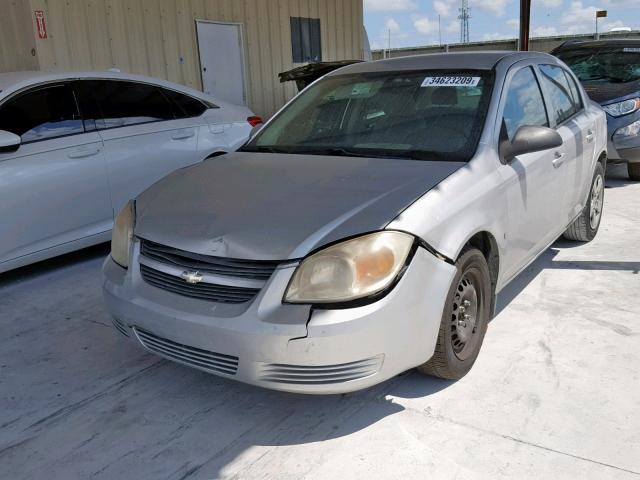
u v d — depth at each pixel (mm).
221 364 2666
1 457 2697
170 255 2830
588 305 3994
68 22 8188
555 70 4504
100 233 5148
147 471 2580
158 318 2740
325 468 2537
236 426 2861
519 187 3426
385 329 2520
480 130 3330
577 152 4348
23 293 4625
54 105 4938
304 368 2506
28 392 3219
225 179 3301
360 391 3066
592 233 5223
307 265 2500
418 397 2996
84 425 2914
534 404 2902
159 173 5527
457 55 4016
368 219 2627
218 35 10383
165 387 3223
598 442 2617
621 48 8445
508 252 3414
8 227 4531
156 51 9391
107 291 3043
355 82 4031
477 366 3254
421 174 3010
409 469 2506
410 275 2584
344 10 13320
